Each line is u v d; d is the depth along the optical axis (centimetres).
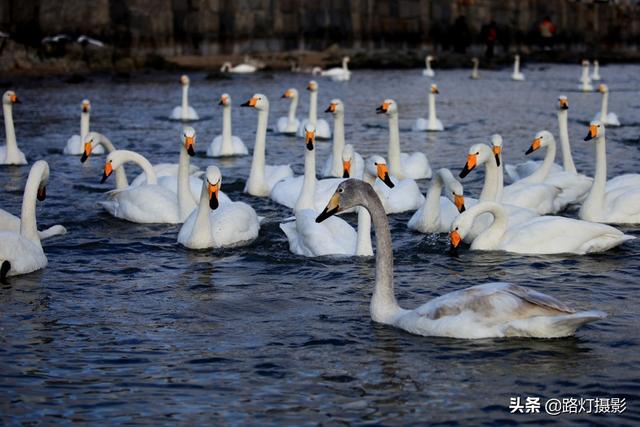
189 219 1728
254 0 6700
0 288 1420
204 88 4934
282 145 3073
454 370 1084
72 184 2305
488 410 991
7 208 2022
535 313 1152
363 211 1581
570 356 1120
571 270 1511
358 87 5222
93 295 1391
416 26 7644
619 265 1543
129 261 1582
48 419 977
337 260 1565
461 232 1569
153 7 6159
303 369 1098
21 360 1131
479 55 7931
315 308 1322
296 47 6975
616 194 1894
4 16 5625
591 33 9156
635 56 8394
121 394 1037
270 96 4638
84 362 1126
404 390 1038
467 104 4425
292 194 2045
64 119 3566
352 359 1123
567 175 2059
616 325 1234
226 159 2752
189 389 1048
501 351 1130
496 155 1852
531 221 1639
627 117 3925
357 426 959
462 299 1183
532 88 5369
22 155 2597
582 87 5184
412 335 1192
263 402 1014
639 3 9750
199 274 1504
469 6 8038
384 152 2922
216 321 1273
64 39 5653
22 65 5453
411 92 4984
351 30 7256
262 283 1451
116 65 5797
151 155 2784
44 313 1305
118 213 1914
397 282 1451
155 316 1295
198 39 6462
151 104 4166
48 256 1606
